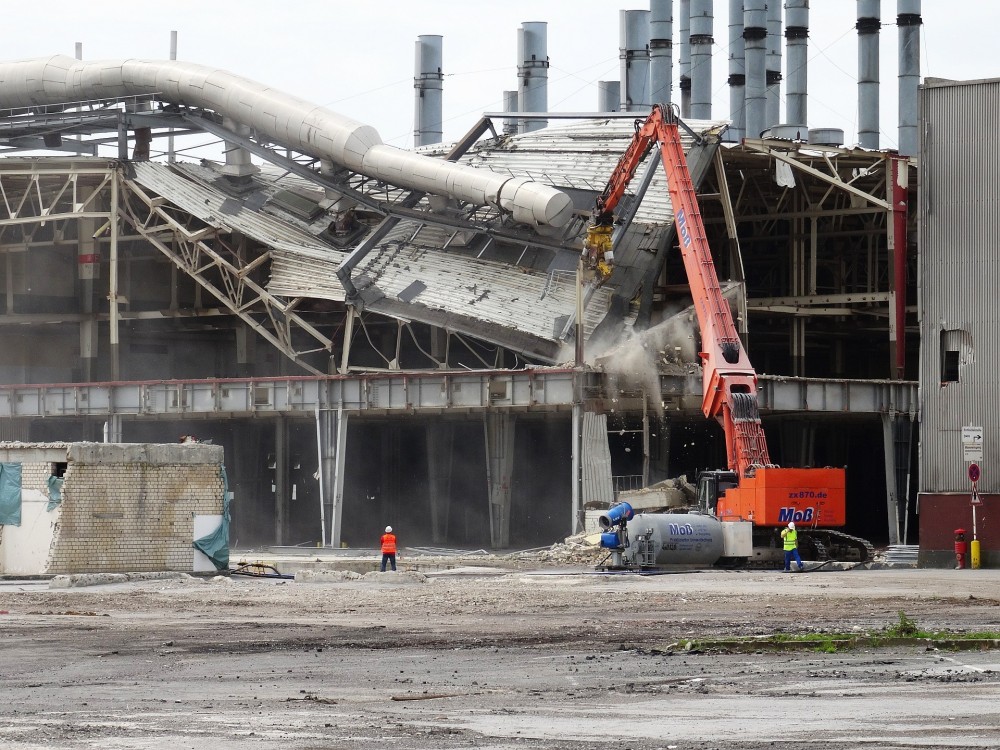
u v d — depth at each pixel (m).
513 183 89.12
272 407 85.19
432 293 90.00
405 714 18.58
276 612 36.72
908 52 136.50
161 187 101.75
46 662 25.53
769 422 94.06
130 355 115.00
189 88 101.81
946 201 57.78
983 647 25.52
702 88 137.50
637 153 71.00
